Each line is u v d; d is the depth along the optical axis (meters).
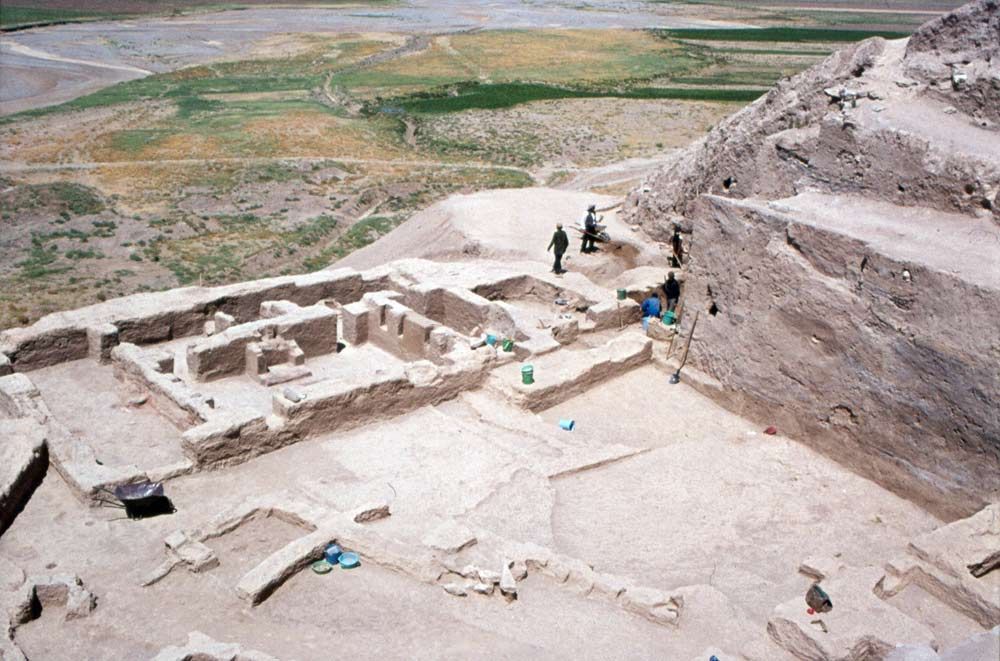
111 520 15.93
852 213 20.11
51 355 23.05
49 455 17.58
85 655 12.32
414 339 24.25
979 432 16.19
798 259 19.30
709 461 18.45
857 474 18.41
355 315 25.50
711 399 21.73
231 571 14.22
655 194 31.88
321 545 14.27
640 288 26.81
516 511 16.17
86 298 40.84
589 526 15.91
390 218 54.06
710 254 21.48
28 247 47.94
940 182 19.72
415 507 16.31
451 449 18.83
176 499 16.72
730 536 15.76
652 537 15.62
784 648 12.23
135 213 53.78
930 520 16.88
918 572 13.60
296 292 27.30
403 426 19.92
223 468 17.83
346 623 12.81
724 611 13.15
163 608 13.35
